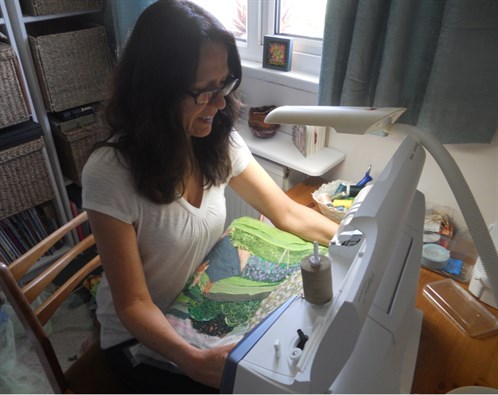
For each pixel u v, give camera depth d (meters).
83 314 1.81
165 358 0.81
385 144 1.36
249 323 0.80
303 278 0.58
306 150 1.43
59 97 1.67
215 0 1.72
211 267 0.96
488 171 1.18
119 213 0.86
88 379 0.98
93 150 0.88
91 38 1.68
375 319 0.59
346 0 1.11
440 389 0.78
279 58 1.51
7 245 1.82
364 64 1.15
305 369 0.52
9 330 1.65
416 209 0.75
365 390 0.54
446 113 1.09
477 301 0.97
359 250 0.60
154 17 0.74
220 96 0.84
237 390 0.55
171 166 0.84
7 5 1.48
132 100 0.81
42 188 1.78
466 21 0.97
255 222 1.09
